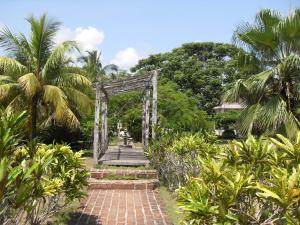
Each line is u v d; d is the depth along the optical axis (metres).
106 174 10.92
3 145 3.47
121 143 22.55
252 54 12.62
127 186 10.23
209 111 34.38
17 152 5.16
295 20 11.20
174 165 9.27
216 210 3.22
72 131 19.97
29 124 16.73
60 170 6.33
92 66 34.19
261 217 3.34
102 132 15.49
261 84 11.32
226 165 4.16
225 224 3.13
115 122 24.25
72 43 16.89
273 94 11.88
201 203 3.30
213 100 33.88
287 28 11.36
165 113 23.42
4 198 3.70
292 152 3.64
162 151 11.05
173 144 9.91
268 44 11.98
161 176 11.20
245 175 3.58
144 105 15.39
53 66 16.88
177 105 23.59
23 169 4.11
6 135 3.52
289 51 11.84
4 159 3.18
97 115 12.30
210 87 33.88
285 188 2.85
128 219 7.31
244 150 4.14
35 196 4.52
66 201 6.74
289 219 2.74
